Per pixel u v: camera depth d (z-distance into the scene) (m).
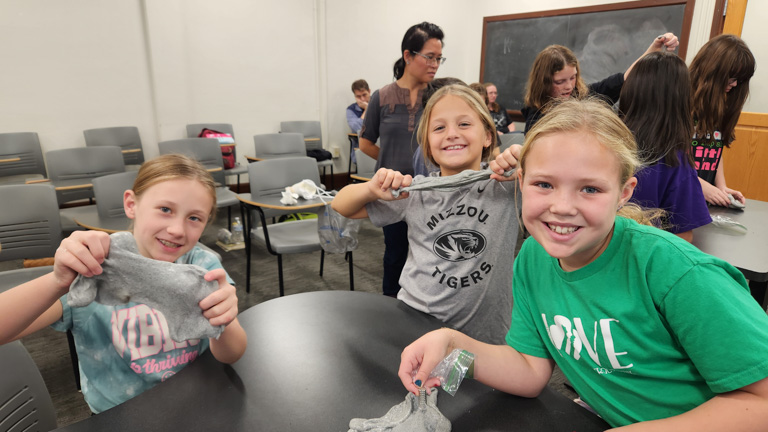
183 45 4.62
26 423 0.85
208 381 0.84
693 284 0.57
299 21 5.31
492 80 6.36
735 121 1.88
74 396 1.80
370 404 0.78
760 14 4.02
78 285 0.66
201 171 0.98
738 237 1.55
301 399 0.79
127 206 0.99
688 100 1.36
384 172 1.08
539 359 0.83
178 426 0.73
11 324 0.65
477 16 6.42
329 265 3.26
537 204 0.63
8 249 2.08
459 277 1.14
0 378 0.81
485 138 1.26
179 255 0.97
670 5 4.60
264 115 5.33
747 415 0.52
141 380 0.98
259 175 2.87
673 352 0.63
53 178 3.29
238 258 3.37
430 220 1.17
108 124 4.42
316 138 5.42
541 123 0.65
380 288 2.88
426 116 1.27
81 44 4.15
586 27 5.26
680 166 1.39
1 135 3.79
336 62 5.69
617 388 0.71
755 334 0.53
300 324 1.05
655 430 0.57
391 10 5.92
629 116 1.42
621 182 0.63
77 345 0.96
